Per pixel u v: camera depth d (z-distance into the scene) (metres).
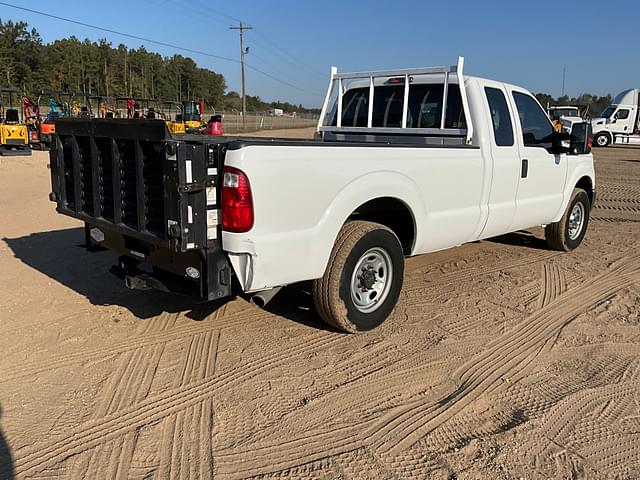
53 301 5.56
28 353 4.46
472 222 5.89
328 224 4.39
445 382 4.14
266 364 4.35
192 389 3.96
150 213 4.10
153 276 4.54
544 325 5.24
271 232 4.04
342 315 4.66
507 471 3.13
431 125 6.24
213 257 3.99
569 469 3.16
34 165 19.25
